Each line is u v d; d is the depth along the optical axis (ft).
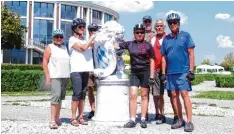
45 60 31.40
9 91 96.89
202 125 35.32
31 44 226.17
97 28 35.22
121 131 29.89
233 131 31.91
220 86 145.38
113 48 33.81
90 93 37.42
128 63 36.42
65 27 240.94
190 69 31.68
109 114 33.53
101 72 33.71
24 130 29.45
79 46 32.32
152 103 59.82
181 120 32.63
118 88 33.78
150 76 32.60
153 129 31.37
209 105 58.95
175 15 31.83
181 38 31.76
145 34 36.50
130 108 33.06
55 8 234.79
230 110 51.55
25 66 141.08
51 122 30.86
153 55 32.83
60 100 31.99
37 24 231.91
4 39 174.19
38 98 71.67
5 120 35.83
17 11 218.79
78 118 33.60
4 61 224.53
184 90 31.45
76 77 32.45
